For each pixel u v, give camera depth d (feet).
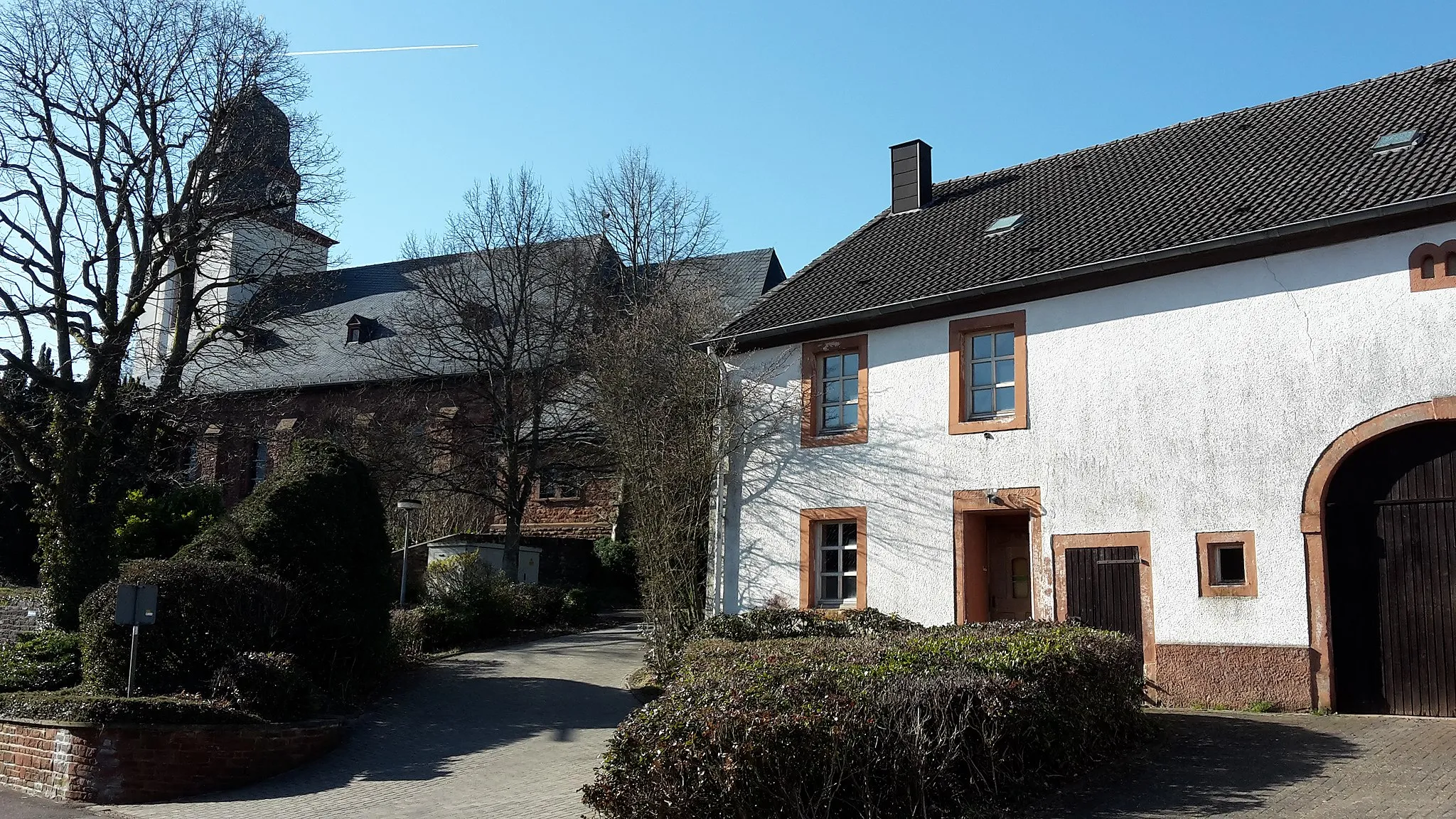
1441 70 49.26
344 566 48.34
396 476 91.40
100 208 64.59
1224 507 40.40
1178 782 27.09
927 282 51.49
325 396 121.39
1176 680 40.65
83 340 64.03
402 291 133.90
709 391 57.21
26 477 62.85
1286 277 39.96
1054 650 28.94
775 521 54.44
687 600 54.13
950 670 26.78
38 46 62.64
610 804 22.43
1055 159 63.31
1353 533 37.78
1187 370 42.01
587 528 107.14
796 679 24.73
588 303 96.48
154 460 73.46
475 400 98.48
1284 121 52.03
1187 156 53.42
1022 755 26.55
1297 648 38.06
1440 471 36.27
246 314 71.41
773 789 21.71
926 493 49.14
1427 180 38.14
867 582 50.49
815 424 54.03
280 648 45.19
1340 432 37.99
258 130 69.05
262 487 48.93
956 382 48.85
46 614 59.93
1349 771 27.20
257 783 37.35
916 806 23.56
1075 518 44.32
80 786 36.58
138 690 41.22
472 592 70.28
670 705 23.45
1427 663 35.68
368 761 39.32
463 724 44.50
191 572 42.91
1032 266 47.44
